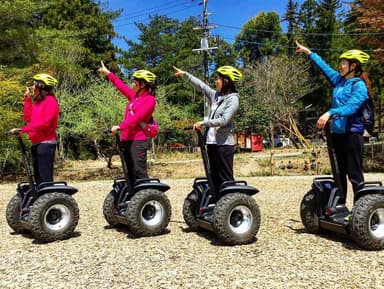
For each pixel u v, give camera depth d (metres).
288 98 29.19
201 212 4.50
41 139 4.77
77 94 18.73
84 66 27.89
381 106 28.19
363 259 3.73
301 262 3.66
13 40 14.55
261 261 3.70
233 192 4.31
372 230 4.01
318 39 36.28
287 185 10.12
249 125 29.44
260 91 29.08
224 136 4.44
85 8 29.09
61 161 20.30
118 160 23.45
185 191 9.24
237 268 3.52
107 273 3.48
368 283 3.16
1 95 12.91
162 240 4.50
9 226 5.36
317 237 4.51
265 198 7.69
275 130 33.81
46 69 16.58
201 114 33.34
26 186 5.02
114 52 30.52
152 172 17.08
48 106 4.72
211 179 4.46
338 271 3.42
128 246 4.28
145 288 3.14
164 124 18.14
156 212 4.72
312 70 33.97
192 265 3.62
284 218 5.61
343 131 4.32
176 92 33.22
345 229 4.15
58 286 3.23
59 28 27.03
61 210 4.58
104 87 17.84
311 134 33.69
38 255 4.05
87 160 24.16
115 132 4.62
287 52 40.59
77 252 4.11
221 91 4.53
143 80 4.82
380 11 14.86
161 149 26.50
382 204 4.00
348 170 4.36
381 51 15.29
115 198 5.08
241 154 24.83
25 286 3.26
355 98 4.20
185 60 36.25
